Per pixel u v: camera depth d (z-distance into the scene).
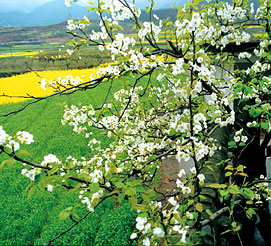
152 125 4.21
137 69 2.45
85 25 2.57
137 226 1.65
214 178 3.01
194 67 2.03
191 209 2.54
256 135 3.12
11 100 26.88
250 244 3.02
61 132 13.63
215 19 3.14
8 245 5.56
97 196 1.85
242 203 3.08
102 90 25.19
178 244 1.56
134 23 2.76
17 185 8.02
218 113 2.27
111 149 4.39
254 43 4.23
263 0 3.05
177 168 8.01
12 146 1.68
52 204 7.04
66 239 5.27
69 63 41.69
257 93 3.22
